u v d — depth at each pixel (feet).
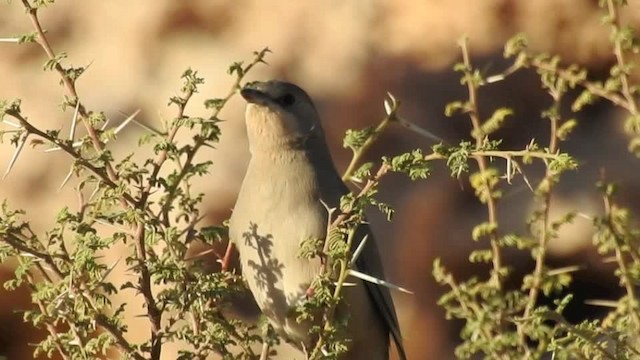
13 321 45.68
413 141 47.67
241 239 31.07
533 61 25.77
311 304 24.47
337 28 51.49
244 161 45.65
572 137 47.62
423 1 51.55
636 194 45.27
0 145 46.91
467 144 23.17
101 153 23.45
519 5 50.98
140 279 23.71
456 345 45.21
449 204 46.21
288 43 51.29
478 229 24.85
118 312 23.88
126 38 51.85
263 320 26.86
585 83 25.61
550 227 25.02
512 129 48.39
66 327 35.19
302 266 30.37
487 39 50.78
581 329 22.86
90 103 49.34
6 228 23.31
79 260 22.52
